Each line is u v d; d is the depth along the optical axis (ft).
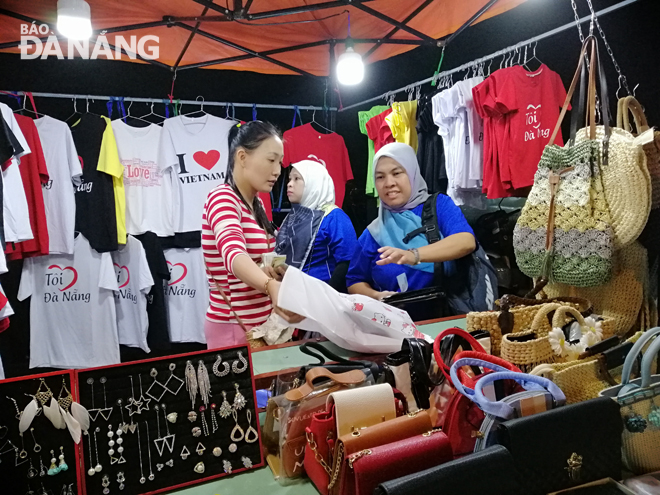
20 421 2.45
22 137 7.04
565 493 2.46
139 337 9.70
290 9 6.99
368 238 6.47
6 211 6.76
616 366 3.25
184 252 9.96
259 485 2.73
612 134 4.05
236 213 4.48
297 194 7.00
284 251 6.92
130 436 2.66
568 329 3.61
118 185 9.11
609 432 2.63
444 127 9.18
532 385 2.80
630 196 3.90
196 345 10.57
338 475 2.34
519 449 2.35
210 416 2.86
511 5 7.81
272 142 4.68
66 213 8.70
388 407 2.65
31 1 6.62
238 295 4.67
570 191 4.24
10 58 8.75
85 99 9.58
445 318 5.16
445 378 3.03
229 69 10.68
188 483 2.70
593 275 4.09
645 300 4.43
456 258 5.52
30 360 9.27
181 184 9.55
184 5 7.04
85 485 2.53
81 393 2.62
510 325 3.66
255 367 3.87
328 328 3.59
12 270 9.30
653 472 2.77
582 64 4.64
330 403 2.59
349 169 11.24
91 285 9.28
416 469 2.30
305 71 10.45
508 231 8.50
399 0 7.48
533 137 7.92
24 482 2.43
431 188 9.90
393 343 3.76
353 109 12.30
